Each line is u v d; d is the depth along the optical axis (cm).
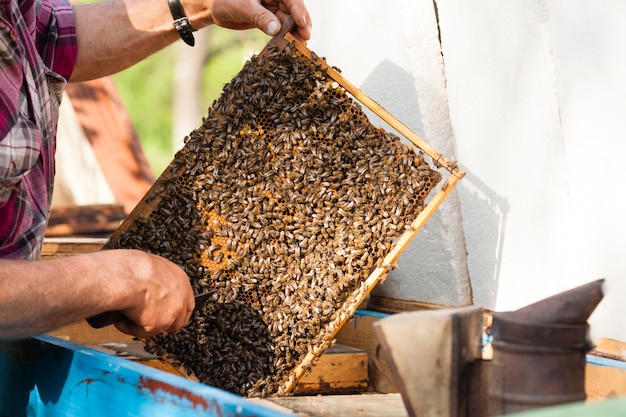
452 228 277
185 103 1766
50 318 178
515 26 246
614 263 218
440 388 134
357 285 235
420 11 275
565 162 236
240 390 234
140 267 198
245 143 237
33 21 251
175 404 147
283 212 238
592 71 220
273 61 235
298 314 232
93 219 449
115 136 561
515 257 257
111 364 168
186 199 240
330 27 324
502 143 258
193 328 236
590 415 96
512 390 129
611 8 212
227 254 241
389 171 229
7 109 198
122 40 275
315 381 271
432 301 290
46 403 196
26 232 216
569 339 129
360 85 308
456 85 273
